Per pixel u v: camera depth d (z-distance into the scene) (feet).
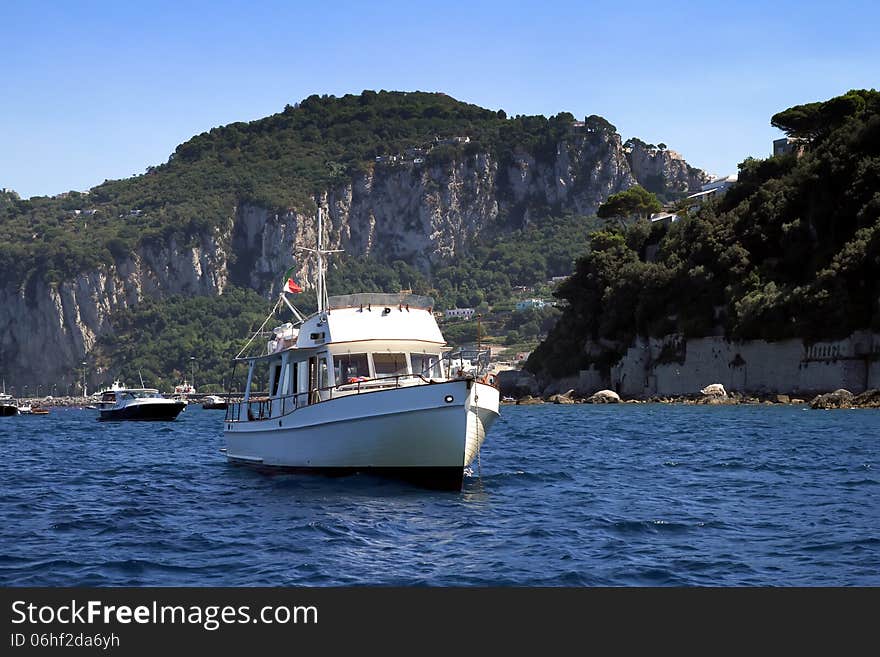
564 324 652.89
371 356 118.32
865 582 68.74
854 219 466.29
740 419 295.89
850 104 558.56
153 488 125.29
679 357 518.37
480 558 77.71
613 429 253.24
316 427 113.60
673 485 121.90
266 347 141.79
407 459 107.86
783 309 453.99
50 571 75.05
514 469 140.77
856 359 425.69
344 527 90.43
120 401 417.08
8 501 115.34
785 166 541.34
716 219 535.19
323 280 136.46
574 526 90.58
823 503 103.35
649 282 544.62
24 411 593.42
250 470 136.05
